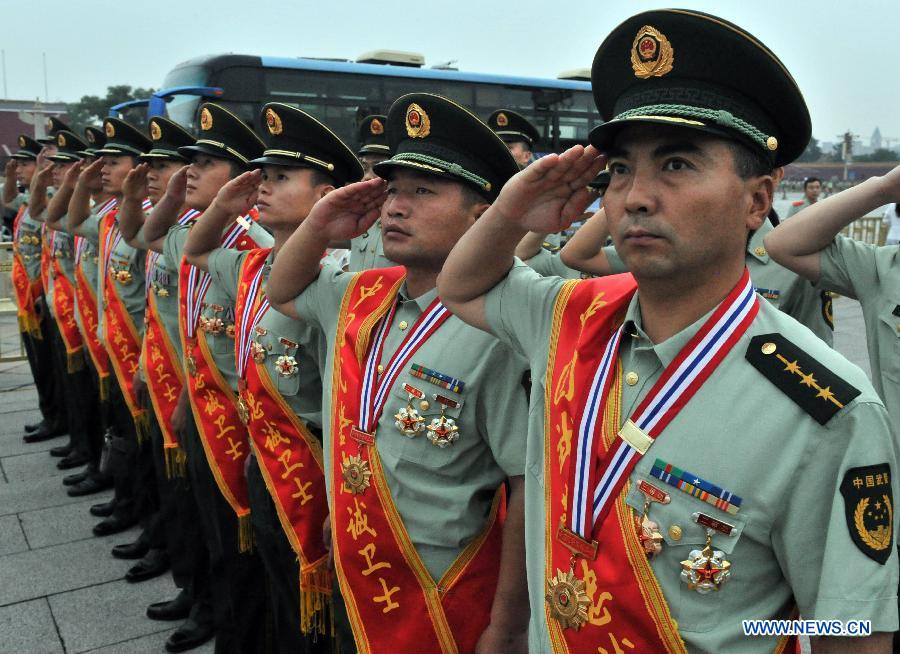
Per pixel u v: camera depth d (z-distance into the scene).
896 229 10.12
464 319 1.71
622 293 1.39
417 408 1.87
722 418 1.15
